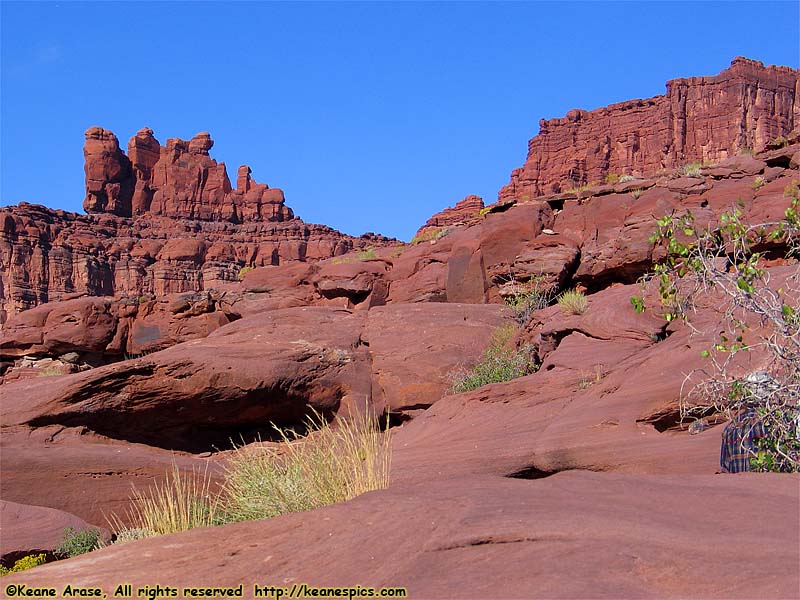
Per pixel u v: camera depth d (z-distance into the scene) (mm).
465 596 3670
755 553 3758
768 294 8555
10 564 14188
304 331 25812
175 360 23781
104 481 20547
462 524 4316
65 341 34219
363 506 4820
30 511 16688
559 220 28766
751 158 27109
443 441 15125
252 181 117750
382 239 112062
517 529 4180
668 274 8172
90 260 96625
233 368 23781
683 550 3844
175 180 115062
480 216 31891
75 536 14805
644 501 4645
